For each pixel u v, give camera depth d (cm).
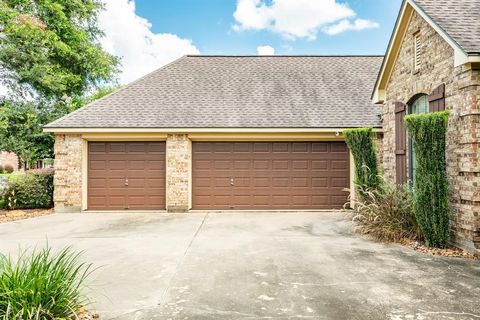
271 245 684
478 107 609
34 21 1443
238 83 1350
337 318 364
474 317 365
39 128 1465
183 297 422
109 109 1198
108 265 554
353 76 1398
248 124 1129
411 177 858
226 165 1180
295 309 386
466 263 558
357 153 943
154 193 1170
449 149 675
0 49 1414
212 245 686
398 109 916
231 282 473
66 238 755
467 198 620
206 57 1519
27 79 1494
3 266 361
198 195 1177
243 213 1120
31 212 1142
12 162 3728
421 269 527
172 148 1145
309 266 545
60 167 1141
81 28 1917
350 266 544
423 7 746
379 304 398
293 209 1173
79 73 1880
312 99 1261
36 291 329
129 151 1173
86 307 392
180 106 1214
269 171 1180
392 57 945
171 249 655
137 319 363
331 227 874
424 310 382
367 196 908
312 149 1184
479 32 641
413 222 716
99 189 1170
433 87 743
